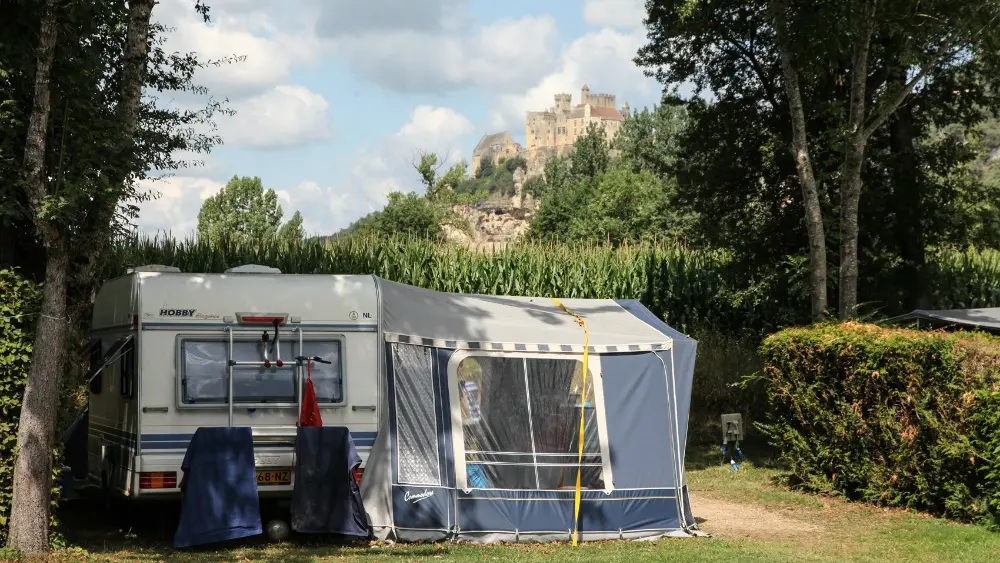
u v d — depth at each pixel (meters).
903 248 22.92
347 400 10.77
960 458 12.16
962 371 12.30
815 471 14.68
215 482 9.94
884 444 13.49
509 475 11.17
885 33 19.67
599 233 54.03
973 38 17.33
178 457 10.22
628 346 11.97
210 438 9.98
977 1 16.86
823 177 22.22
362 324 10.98
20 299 9.44
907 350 13.01
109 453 11.23
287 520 10.98
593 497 11.32
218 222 70.88
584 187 66.56
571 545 10.84
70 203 8.92
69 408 12.81
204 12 11.76
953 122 23.36
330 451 10.33
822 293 17.92
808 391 14.62
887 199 22.53
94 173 9.41
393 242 25.69
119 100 10.53
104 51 10.62
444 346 11.30
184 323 10.46
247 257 23.94
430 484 10.87
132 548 9.91
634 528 11.40
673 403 11.97
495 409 11.34
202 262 23.36
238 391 10.45
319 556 9.64
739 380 21.23
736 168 23.56
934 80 22.48
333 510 10.27
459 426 11.12
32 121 9.09
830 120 21.16
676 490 11.72
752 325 25.36
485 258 25.70
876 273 22.42
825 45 17.55
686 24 21.03
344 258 24.27
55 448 9.59
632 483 11.52
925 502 12.83
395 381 11.01
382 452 10.80
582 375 11.66
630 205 55.31
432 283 24.83
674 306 25.67
